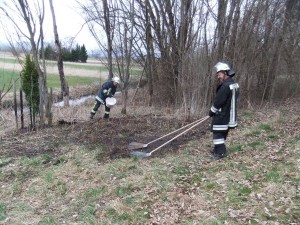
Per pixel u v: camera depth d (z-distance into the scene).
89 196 5.21
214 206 4.62
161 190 5.23
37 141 8.02
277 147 7.03
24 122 9.87
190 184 5.44
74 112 11.11
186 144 7.64
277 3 12.97
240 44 11.81
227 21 11.30
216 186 5.23
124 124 9.34
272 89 13.40
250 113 11.23
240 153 6.80
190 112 10.33
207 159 6.58
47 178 5.88
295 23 14.14
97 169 6.21
